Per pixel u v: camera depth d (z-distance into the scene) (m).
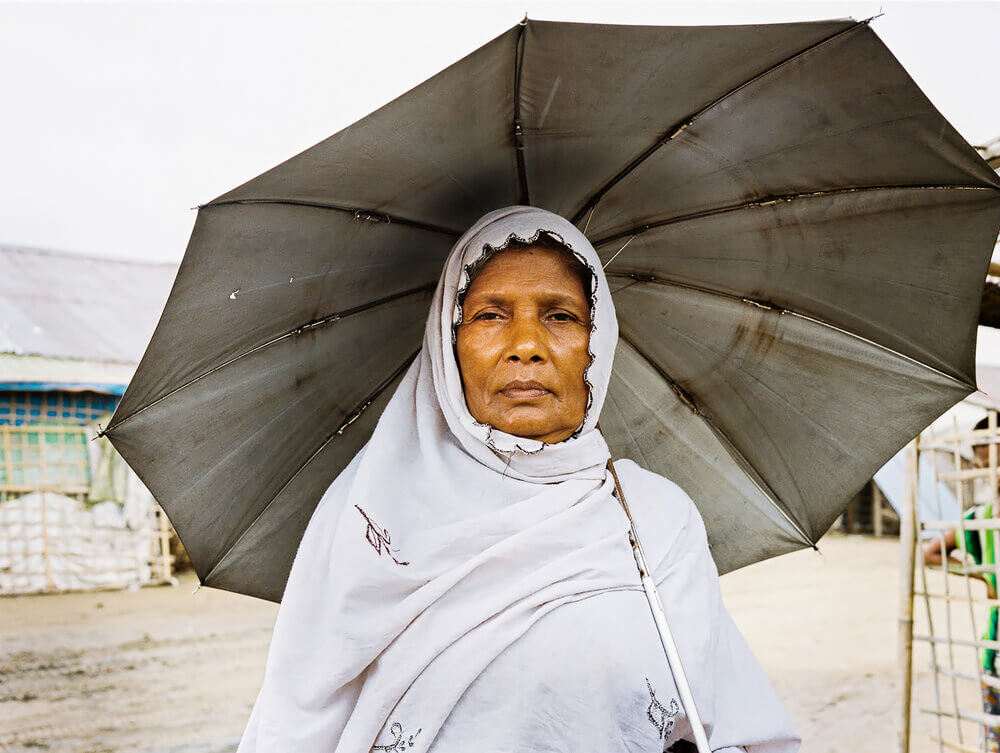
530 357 1.43
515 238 1.48
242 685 6.84
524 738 1.29
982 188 1.56
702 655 1.43
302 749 1.34
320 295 1.62
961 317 1.73
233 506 1.74
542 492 1.42
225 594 11.30
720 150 1.57
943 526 4.35
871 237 1.69
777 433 1.88
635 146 1.56
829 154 1.56
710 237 1.75
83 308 12.56
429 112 1.33
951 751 5.11
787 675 6.91
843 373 1.83
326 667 1.35
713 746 1.44
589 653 1.32
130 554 12.18
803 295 1.78
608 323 1.51
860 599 10.15
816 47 1.34
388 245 1.63
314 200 1.46
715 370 1.87
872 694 6.33
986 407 4.41
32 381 11.59
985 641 4.21
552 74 1.35
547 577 1.35
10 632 9.06
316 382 1.72
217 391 1.63
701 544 1.60
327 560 1.44
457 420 1.48
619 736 1.31
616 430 1.92
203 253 1.43
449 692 1.30
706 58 1.33
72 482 12.28
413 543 1.38
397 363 1.79
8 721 5.99
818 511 1.91
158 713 6.14
